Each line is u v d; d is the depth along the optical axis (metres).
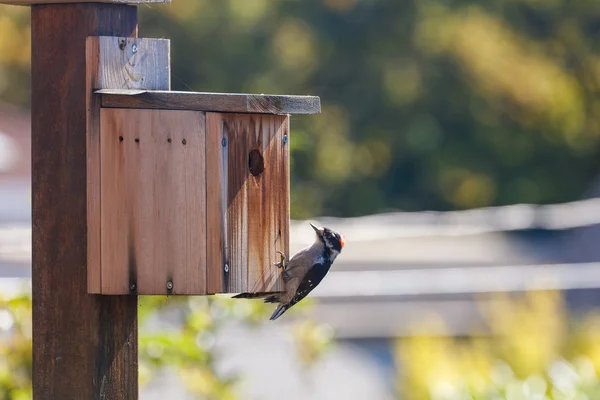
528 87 35.84
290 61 32.91
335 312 18.08
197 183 6.99
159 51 7.20
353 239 19.08
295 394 16.14
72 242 6.97
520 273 17.44
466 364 13.01
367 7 35.31
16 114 27.05
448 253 19.80
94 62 6.90
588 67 37.19
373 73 35.16
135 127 6.90
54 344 6.99
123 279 6.90
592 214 24.91
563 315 14.49
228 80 30.91
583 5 37.53
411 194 35.84
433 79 35.62
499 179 36.19
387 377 17.14
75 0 6.93
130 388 7.07
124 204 6.91
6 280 9.34
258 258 7.26
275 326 14.96
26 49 28.78
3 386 8.95
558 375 11.78
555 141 36.44
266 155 7.28
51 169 7.00
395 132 35.38
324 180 33.28
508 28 36.75
